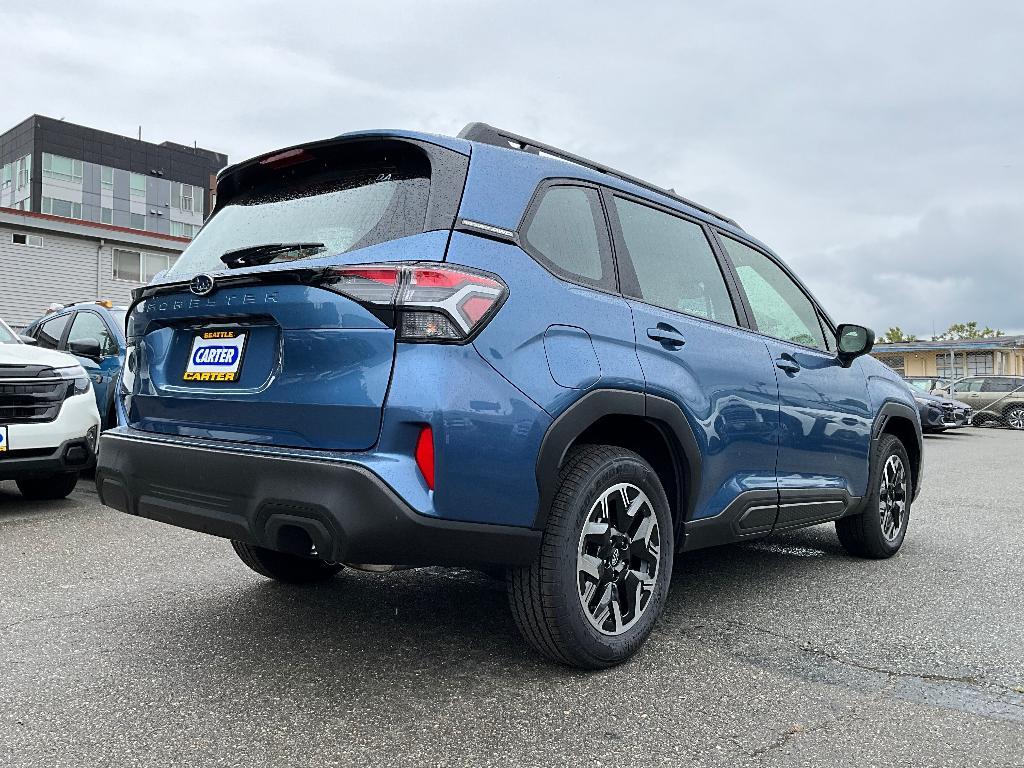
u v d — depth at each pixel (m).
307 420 2.45
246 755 2.19
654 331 3.06
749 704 2.57
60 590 3.75
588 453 2.77
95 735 2.29
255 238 2.89
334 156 2.85
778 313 4.12
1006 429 22.42
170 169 56.62
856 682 2.78
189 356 2.83
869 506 4.61
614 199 3.24
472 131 2.89
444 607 3.53
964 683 2.79
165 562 4.29
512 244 2.64
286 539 2.43
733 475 3.42
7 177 53.69
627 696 2.61
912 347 40.91
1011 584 4.16
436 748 2.24
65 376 5.70
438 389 2.32
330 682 2.69
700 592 3.95
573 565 2.64
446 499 2.34
